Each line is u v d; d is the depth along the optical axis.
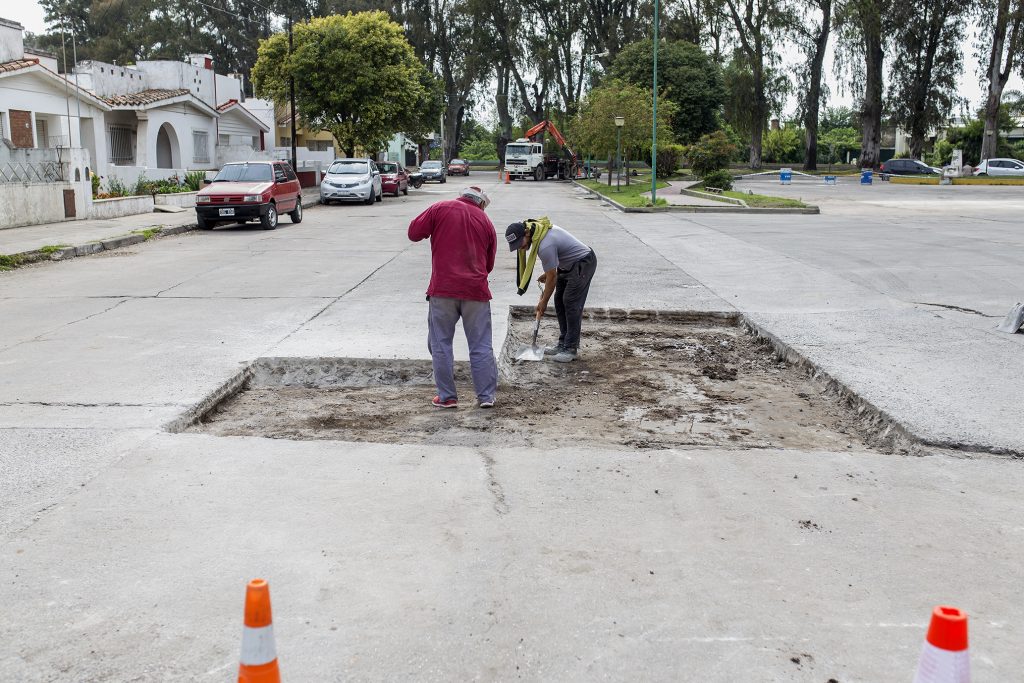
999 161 50.34
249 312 9.51
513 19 60.59
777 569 3.68
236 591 3.46
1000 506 4.39
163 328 8.64
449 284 6.17
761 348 8.57
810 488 4.62
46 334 8.40
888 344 8.05
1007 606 3.39
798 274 12.73
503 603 3.38
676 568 3.68
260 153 35.91
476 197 6.30
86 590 3.46
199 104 33.19
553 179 60.81
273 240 17.88
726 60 63.91
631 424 6.08
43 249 14.67
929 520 4.21
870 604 3.40
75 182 20.80
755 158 60.22
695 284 11.84
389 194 35.81
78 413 5.81
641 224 22.31
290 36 36.72
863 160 57.88
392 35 37.81
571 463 5.00
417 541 3.93
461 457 5.09
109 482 4.60
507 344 8.24
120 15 66.75
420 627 3.21
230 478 4.69
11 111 23.16
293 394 6.85
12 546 3.84
